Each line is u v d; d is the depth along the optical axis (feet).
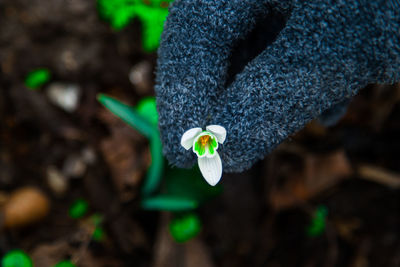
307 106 0.81
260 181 1.83
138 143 1.83
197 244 1.72
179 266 1.65
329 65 0.79
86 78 1.94
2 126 1.93
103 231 1.76
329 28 0.79
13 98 1.92
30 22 1.86
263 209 1.82
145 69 1.93
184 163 0.84
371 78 0.82
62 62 1.90
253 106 0.80
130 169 1.79
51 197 1.87
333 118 1.01
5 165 1.89
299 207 1.82
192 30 0.83
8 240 1.72
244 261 1.77
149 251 1.76
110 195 1.80
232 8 0.83
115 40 1.90
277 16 0.88
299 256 1.77
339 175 1.74
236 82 0.81
